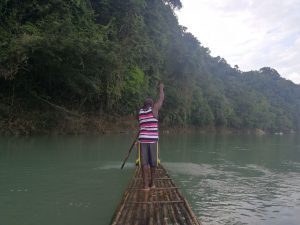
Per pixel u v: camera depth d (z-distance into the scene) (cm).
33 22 1858
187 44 4519
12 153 1088
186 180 801
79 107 2266
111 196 608
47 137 1753
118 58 2141
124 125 2609
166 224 396
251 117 6462
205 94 5356
